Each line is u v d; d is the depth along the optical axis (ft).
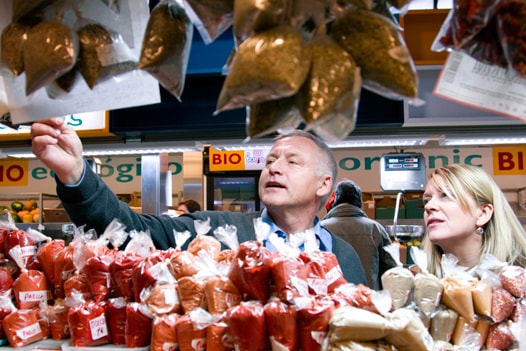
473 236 6.30
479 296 3.55
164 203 11.64
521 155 23.44
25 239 4.50
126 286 3.87
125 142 9.96
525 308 3.59
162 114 8.52
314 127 2.35
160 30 2.86
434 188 6.53
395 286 3.64
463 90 2.74
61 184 4.54
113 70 2.97
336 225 10.00
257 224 4.34
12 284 4.25
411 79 2.40
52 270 4.33
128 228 5.40
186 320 3.35
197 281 3.58
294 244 4.17
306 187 6.63
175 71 2.97
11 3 3.23
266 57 2.23
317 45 2.42
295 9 2.43
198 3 2.76
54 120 4.17
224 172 19.26
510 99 2.67
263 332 3.08
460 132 9.34
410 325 2.90
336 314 2.95
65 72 2.86
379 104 8.07
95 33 2.94
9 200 24.06
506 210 6.31
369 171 23.98
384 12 2.73
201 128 8.48
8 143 10.43
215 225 6.71
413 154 15.01
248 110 2.66
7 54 2.95
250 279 3.30
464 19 2.43
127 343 3.63
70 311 3.76
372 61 2.40
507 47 2.45
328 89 2.31
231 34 7.08
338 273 3.65
